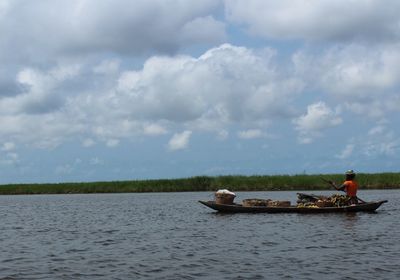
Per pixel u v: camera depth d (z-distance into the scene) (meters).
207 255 18.89
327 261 17.20
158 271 16.23
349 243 20.92
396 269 15.78
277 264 16.91
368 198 50.16
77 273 16.12
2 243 23.12
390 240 21.59
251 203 34.97
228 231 25.83
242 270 16.09
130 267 16.94
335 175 65.50
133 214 38.50
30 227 30.34
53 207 50.72
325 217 30.98
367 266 16.27
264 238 22.95
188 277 15.31
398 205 40.25
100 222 32.75
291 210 33.31
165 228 28.11
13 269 16.84
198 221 31.30
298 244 20.98
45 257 19.06
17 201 65.75
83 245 22.08
